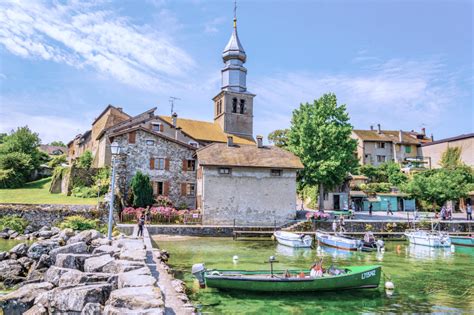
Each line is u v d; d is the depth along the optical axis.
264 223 38.28
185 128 57.56
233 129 63.41
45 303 9.31
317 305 13.62
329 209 51.78
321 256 24.70
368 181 62.94
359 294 15.24
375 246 28.36
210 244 29.20
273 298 14.20
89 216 32.12
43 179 55.97
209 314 12.29
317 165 42.41
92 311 8.36
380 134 78.38
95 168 45.25
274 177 39.28
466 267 21.78
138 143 41.81
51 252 16.16
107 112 55.84
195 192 43.41
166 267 15.90
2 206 30.70
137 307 7.31
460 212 54.75
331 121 45.06
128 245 16.83
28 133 57.72
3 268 16.38
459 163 63.28
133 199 38.50
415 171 63.66
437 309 13.39
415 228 36.69
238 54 65.50
